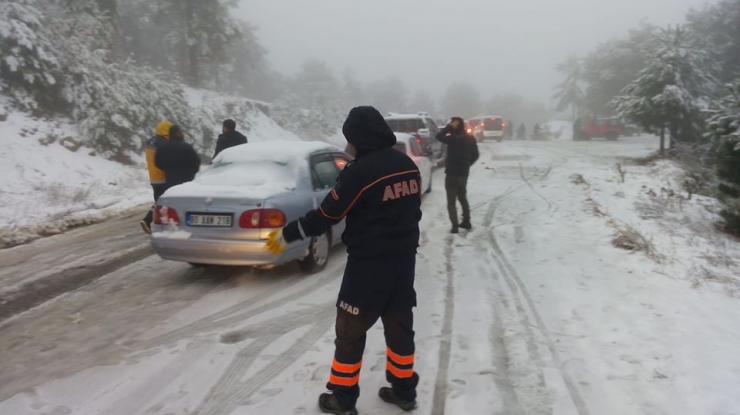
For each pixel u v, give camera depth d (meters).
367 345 4.18
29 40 14.23
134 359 3.99
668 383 3.52
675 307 4.84
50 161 13.05
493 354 4.01
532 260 6.53
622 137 42.41
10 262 6.72
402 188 3.00
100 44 18.22
